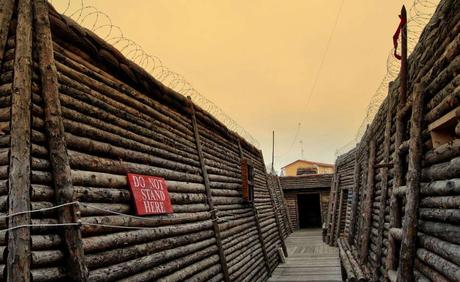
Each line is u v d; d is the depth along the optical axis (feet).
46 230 9.88
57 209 10.34
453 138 12.53
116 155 13.99
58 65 12.06
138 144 15.79
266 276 34.37
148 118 17.56
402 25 17.97
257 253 33.37
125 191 13.93
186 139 22.30
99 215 12.12
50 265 9.75
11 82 10.55
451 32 11.42
